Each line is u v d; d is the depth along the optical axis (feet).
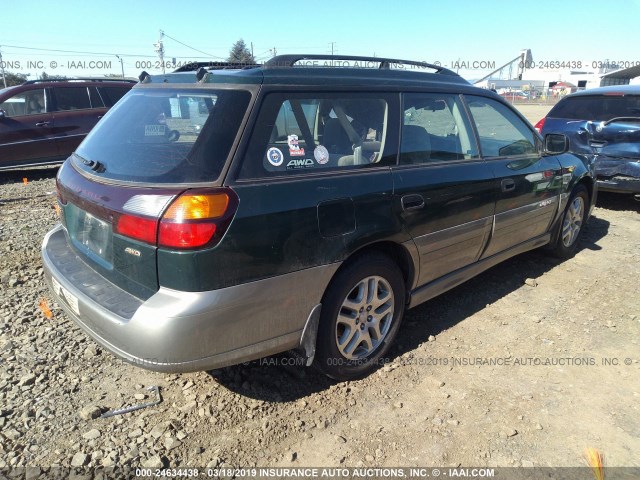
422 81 10.93
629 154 21.27
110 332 7.59
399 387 9.57
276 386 9.52
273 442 8.07
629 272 15.40
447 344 11.14
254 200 7.50
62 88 32.17
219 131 7.66
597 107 22.97
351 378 9.72
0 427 8.20
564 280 14.78
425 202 10.02
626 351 10.90
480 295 13.74
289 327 8.20
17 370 9.77
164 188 7.29
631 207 23.77
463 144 11.55
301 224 7.95
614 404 9.15
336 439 8.16
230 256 7.23
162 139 8.38
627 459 7.83
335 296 8.79
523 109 106.42
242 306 7.48
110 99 33.99
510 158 12.74
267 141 7.95
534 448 8.03
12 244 16.98
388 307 10.02
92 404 8.84
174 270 7.08
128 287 7.85
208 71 8.60
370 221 8.95
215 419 8.55
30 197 25.81
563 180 14.80
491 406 9.04
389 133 9.80
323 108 8.87
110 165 8.54
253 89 8.04
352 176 8.90
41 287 13.61
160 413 8.69
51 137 31.58
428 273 10.83
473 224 11.46
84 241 9.04
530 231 14.07
